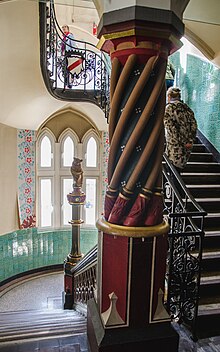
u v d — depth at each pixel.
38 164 6.44
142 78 1.46
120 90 1.52
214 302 2.71
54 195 6.69
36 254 6.46
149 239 1.59
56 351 1.92
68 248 6.81
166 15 1.43
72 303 4.73
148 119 1.48
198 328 2.46
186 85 5.60
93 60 5.29
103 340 1.61
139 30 1.42
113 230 1.57
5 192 5.73
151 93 1.48
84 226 6.95
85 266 3.66
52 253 6.67
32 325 2.44
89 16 6.86
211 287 2.79
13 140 5.87
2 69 3.92
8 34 3.33
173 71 4.85
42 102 5.06
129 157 1.52
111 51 1.57
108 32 1.49
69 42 5.89
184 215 2.37
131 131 1.51
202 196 3.94
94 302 1.97
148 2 1.42
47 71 4.18
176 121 3.41
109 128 1.58
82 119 6.71
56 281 6.29
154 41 1.47
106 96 5.30
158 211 1.59
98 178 6.90
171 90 3.61
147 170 1.54
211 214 3.60
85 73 5.21
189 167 4.36
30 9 3.16
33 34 3.48
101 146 6.80
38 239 6.47
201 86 5.05
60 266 6.76
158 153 1.54
